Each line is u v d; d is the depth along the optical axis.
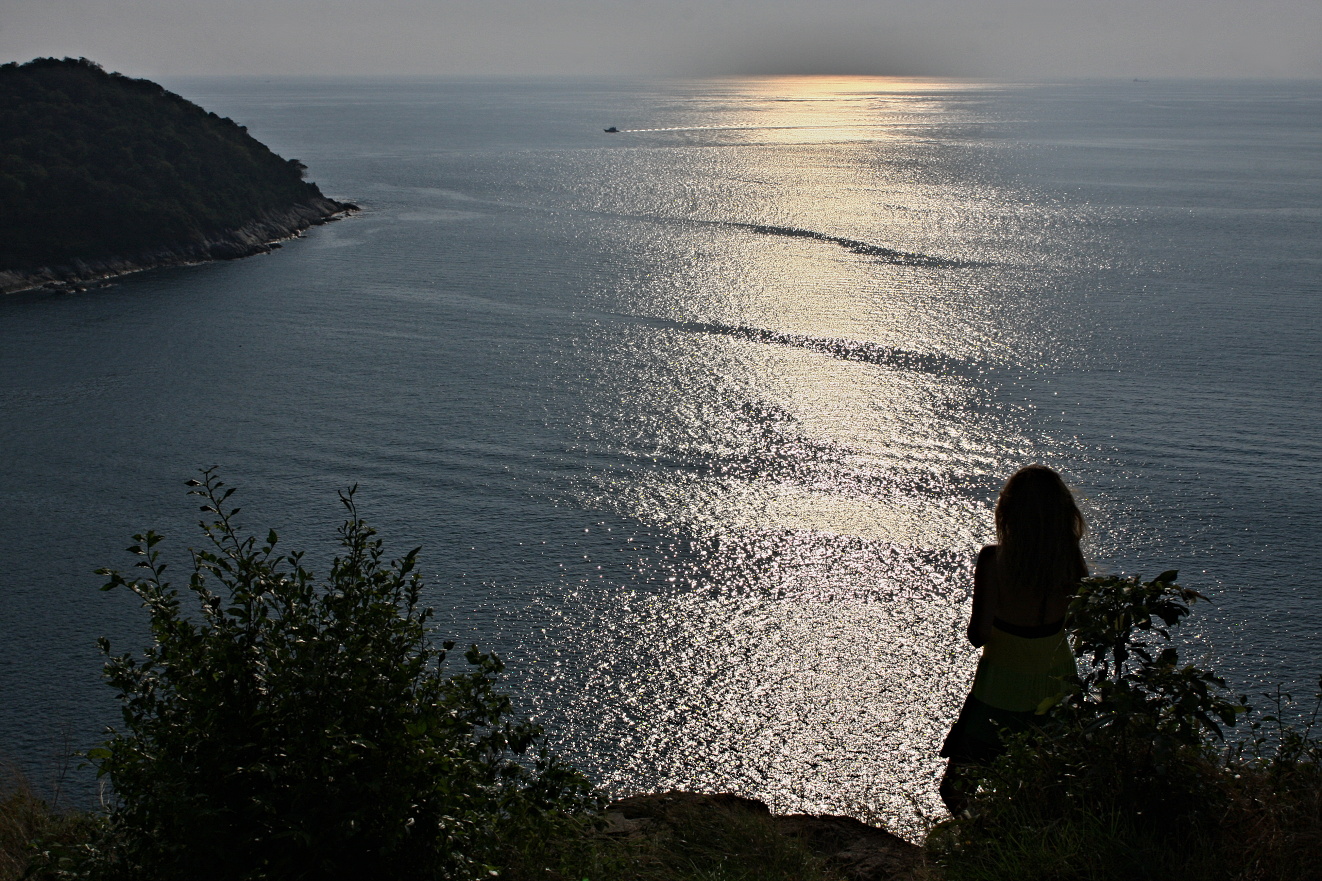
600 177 143.12
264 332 65.56
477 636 30.52
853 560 34.97
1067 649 4.61
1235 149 188.75
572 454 44.28
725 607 32.19
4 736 26.52
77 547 36.78
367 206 117.00
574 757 25.89
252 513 38.94
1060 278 74.12
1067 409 47.16
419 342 62.47
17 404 52.16
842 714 27.42
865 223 100.75
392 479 42.00
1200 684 4.10
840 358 56.56
